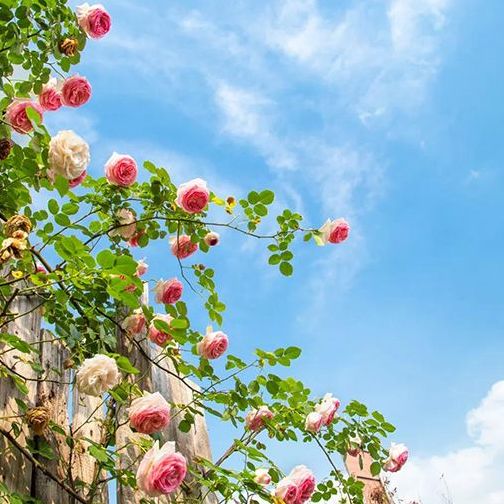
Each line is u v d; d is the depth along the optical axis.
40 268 2.19
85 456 2.11
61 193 1.97
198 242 2.64
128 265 1.77
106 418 2.21
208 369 2.42
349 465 3.00
